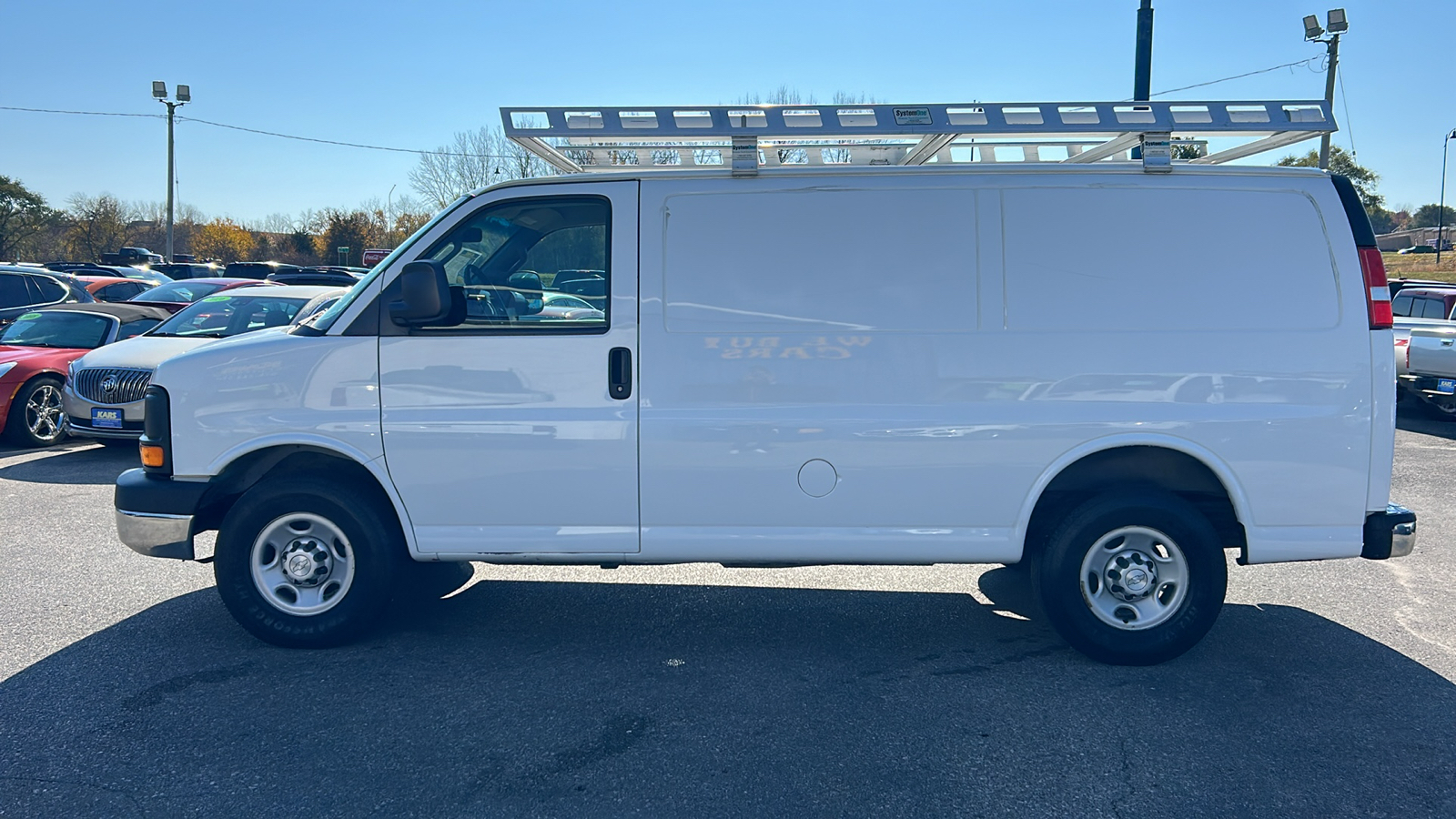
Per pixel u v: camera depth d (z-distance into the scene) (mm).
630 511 4562
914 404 4465
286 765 3605
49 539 6836
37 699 4172
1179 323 4438
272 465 4836
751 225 4527
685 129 4531
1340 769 3598
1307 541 4465
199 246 72625
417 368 4570
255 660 4625
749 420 4477
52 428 10961
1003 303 4461
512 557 4652
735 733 3885
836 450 4473
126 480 4750
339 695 4230
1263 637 4984
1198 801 3377
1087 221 4480
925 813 3305
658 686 4355
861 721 4004
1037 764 3627
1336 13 23422
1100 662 4625
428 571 5914
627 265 4535
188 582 5824
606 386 4512
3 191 64188
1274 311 4438
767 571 6219
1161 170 4500
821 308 4480
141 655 4672
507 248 4652
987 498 4488
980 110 4543
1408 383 12953
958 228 4488
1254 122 4547
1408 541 4461
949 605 5516
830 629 5125
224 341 4820
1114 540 4527
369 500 4668
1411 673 4504
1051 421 4438
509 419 4535
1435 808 3334
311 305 9242
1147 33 13219
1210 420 4406
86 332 11641
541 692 4293
